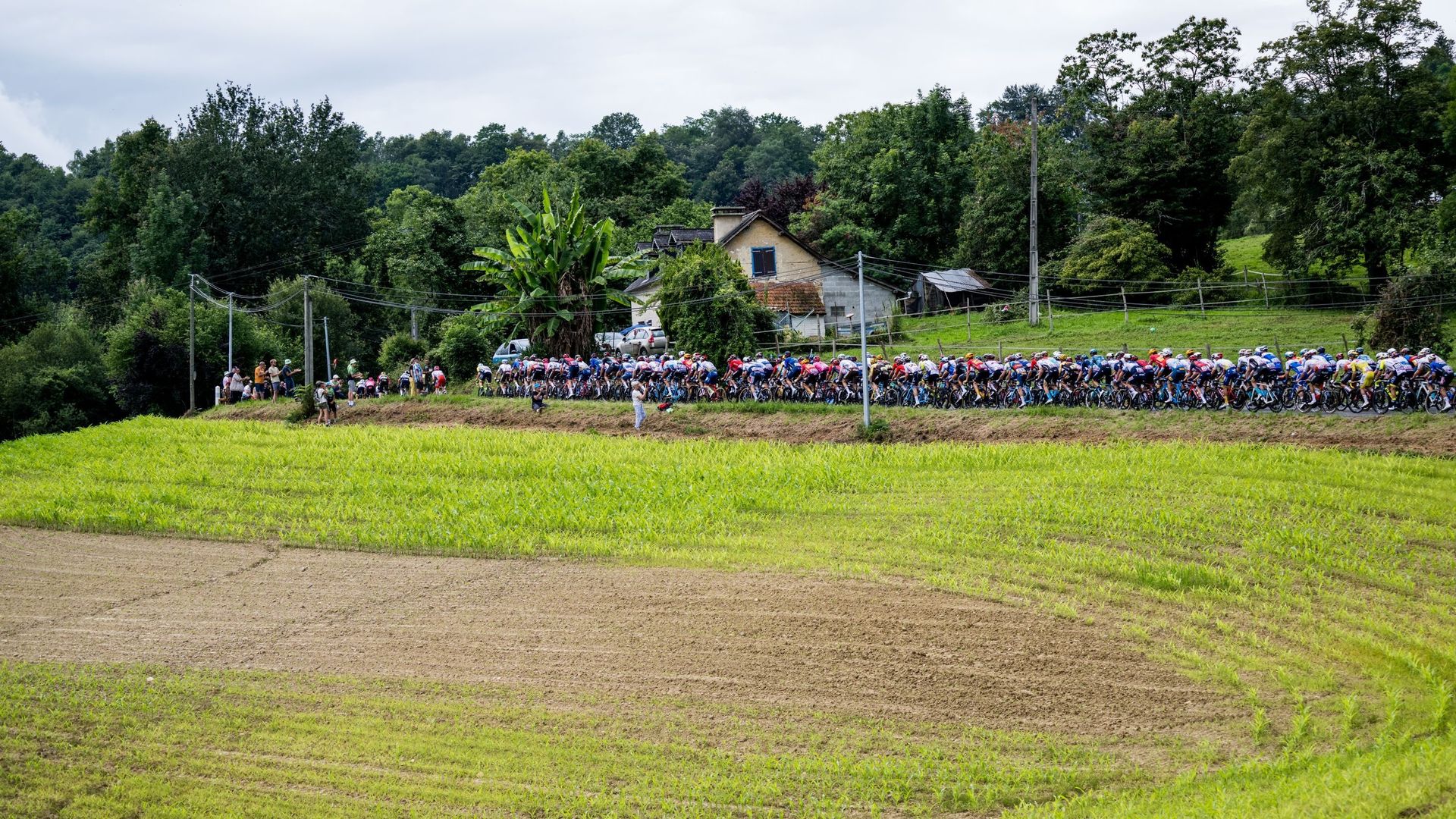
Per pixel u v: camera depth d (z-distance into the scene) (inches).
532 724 696.4
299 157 3703.3
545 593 935.0
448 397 1983.3
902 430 1457.9
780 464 1304.1
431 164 7470.5
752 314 2073.1
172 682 777.6
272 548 1120.2
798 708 702.5
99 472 1453.0
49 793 638.5
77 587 1010.7
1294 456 1130.7
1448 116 2202.3
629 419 1702.8
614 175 3673.7
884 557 968.9
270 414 2054.6
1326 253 2266.2
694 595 908.0
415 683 762.2
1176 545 941.8
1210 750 626.8
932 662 756.6
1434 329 1635.1
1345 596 818.2
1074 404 1435.8
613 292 2190.0
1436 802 491.2
